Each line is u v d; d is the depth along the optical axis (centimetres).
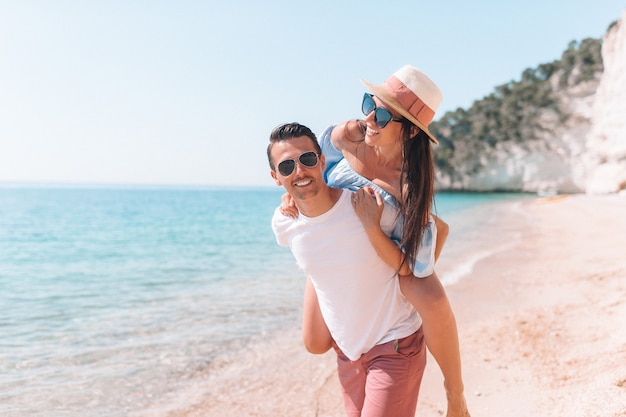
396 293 238
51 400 425
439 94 237
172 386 454
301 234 239
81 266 1312
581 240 1405
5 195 12169
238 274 1089
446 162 8156
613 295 663
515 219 2556
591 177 5803
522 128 7456
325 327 272
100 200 9044
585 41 7544
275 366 501
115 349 557
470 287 824
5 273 1193
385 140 238
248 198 11406
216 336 601
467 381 433
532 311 638
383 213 232
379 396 233
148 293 884
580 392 372
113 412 402
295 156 222
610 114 4872
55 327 654
